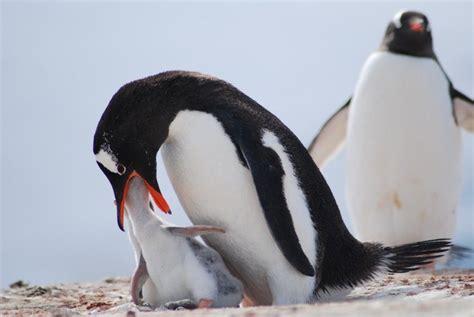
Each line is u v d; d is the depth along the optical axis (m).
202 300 11.25
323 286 12.16
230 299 11.55
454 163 20.00
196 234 11.45
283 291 11.83
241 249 11.92
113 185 11.95
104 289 15.56
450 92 20.27
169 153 11.94
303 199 11.77
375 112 19.73
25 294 15.09
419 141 19.58
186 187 11.87
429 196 19.78
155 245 11.45
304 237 11.66
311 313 8.74
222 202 11.69
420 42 20.12
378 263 12.72
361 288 13.27
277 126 12.03
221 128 11.57
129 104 11.72
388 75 19.77
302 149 12.20
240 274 12.31
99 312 11.45
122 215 11.87
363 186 20.06
